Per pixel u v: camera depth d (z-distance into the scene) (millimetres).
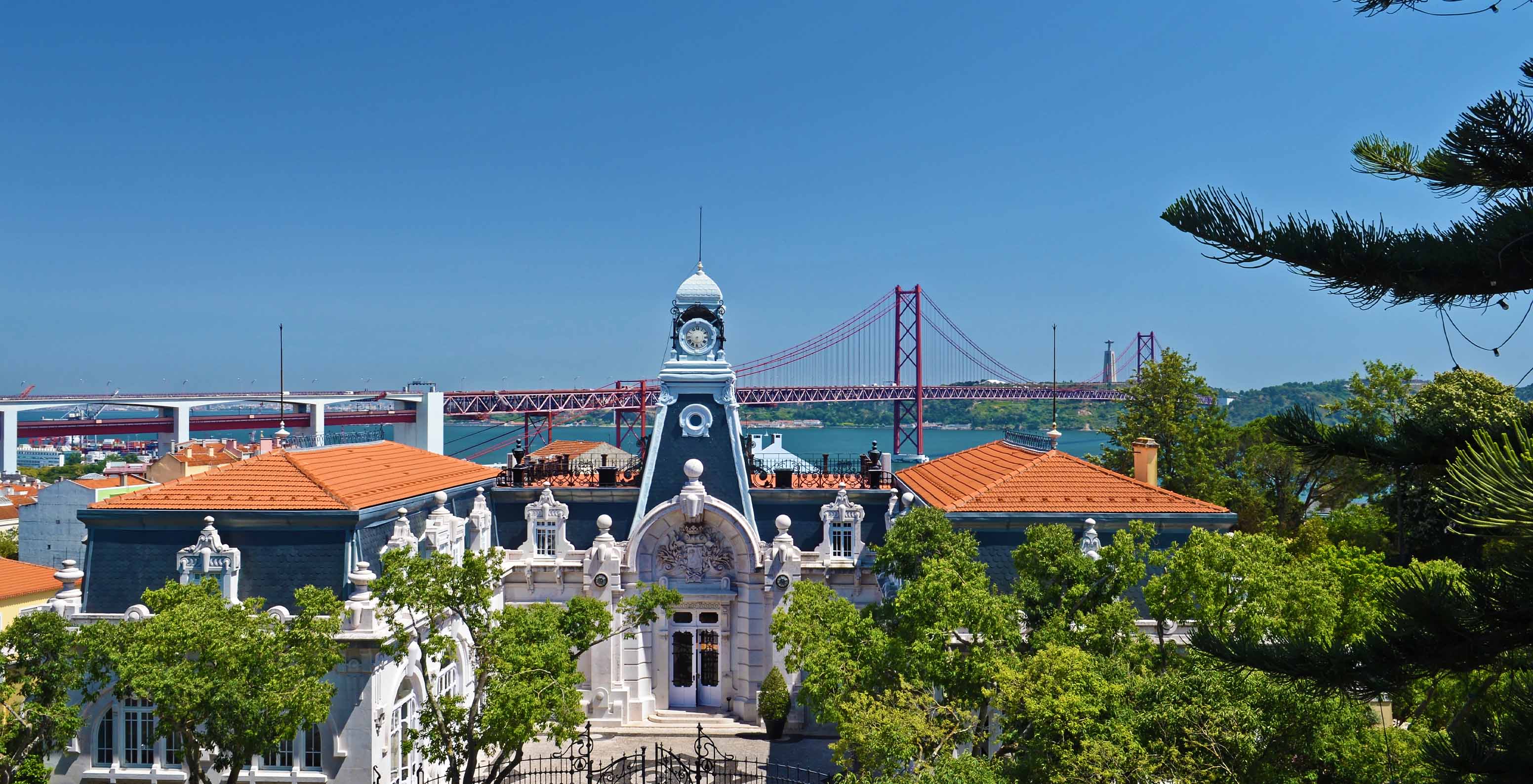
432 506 38906
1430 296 12984
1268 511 64875
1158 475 67500
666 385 44125
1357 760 22438
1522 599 12562
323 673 27359
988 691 26062
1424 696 25875
